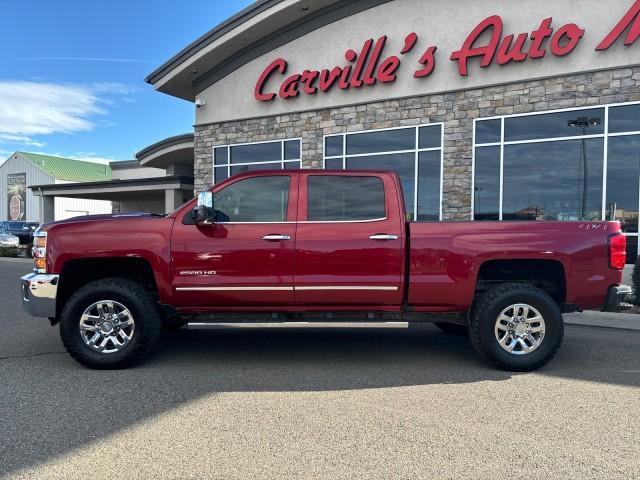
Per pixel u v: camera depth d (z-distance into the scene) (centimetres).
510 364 516
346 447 342
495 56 1191
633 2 1048
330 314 543
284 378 497
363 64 1359
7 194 5256
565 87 1123
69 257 518
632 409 417
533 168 1166
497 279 570
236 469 311
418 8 1282
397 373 517
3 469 309
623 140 1070
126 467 313
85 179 5272
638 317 827
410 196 1316
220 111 1639
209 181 1672
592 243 523
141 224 527
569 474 306
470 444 348
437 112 1266
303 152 1473
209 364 545
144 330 517
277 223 529
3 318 798
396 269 524
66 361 552
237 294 524
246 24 1471
